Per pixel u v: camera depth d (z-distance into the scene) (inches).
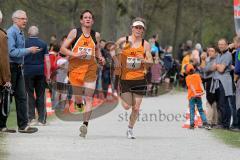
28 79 1221.1
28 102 1222.3
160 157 840.9
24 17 1069.1
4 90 1001.5
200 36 4377.5
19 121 1067.9
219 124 1246.3
